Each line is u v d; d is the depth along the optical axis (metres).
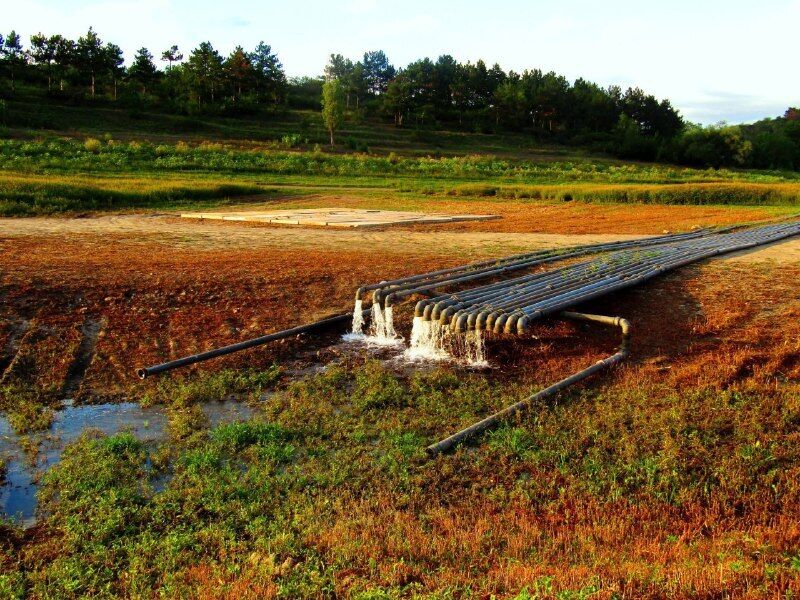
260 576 4.59
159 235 15.75
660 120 112.50
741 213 23.27
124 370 8.46
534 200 28.58
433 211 24.11
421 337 9.06
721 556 4.61
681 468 5.94
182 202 25.34
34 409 7.43
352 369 8.52
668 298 10.03
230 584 4.49
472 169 49.00
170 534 5.18
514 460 6.24
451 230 18.11
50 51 83.12
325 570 4.68
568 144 92.25
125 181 30.19
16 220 18.61
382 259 12.80
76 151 44.59
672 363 8.12
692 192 27.89
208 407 7.61
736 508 5.43
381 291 9.77
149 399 7.71
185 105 78.38
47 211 20.55
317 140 71.06
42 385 8.08
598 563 4.60
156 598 4.48
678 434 6.48
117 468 6.19
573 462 6.16
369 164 48.66
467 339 8.73
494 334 9.14
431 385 7.96
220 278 11.09
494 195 30.31
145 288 10.59
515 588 4.32
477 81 105.19
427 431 6.89
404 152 70.06
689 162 83.12
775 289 10.22
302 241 15.08
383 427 6.99
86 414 7.43
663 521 5.25
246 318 9.89
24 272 11.03
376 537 5.06
